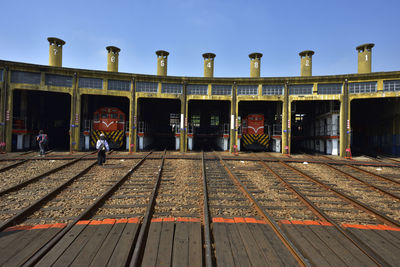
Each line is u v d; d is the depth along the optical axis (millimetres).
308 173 10953
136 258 3455
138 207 6027
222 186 8227
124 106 28031
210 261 3436
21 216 5180
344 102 17578
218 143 25266
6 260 3414
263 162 13523
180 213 5656
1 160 12508
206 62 20875
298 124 29016
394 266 3418
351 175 10195
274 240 4211
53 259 3436
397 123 18500
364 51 18641
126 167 11305
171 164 12570
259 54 20453
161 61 20469
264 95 18891
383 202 6973
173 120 30344
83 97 20438
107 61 19891
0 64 16109
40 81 16953
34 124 21188
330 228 4793
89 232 4355
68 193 7129
